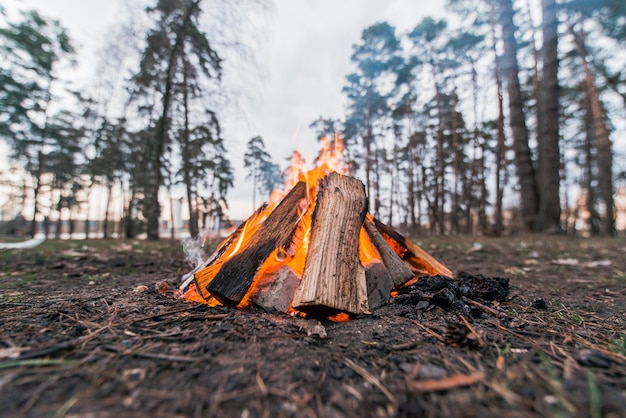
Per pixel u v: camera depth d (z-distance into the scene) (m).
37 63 14.12
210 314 1.53
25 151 17.05
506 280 2.26
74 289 2.22
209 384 0.90
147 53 8.34
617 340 1.30
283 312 1.62
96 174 20.11
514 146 8.95
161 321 1.42
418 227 23.08
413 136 21.44
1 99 13.99
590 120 15.72
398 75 18.83
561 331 1.43
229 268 1.70
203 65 8.50
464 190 23.12
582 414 0.76
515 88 8.75
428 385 0.88
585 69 13.06
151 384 0.89
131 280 2.67
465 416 0.76
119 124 14.45
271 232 1.85
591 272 3.30
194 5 7.60
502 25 8.82
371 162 21.86
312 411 0.79
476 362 1.07
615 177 16.27
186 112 8.98
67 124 17.77
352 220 1.86
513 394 0.85
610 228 14.07
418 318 1.57
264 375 0.96
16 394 0.82
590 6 8.55
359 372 0.99
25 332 1.25
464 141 21.50
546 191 8.14
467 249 5.78
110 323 1.37
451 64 17.05
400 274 1.99
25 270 3.24
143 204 20.20
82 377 0.91
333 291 1.47
